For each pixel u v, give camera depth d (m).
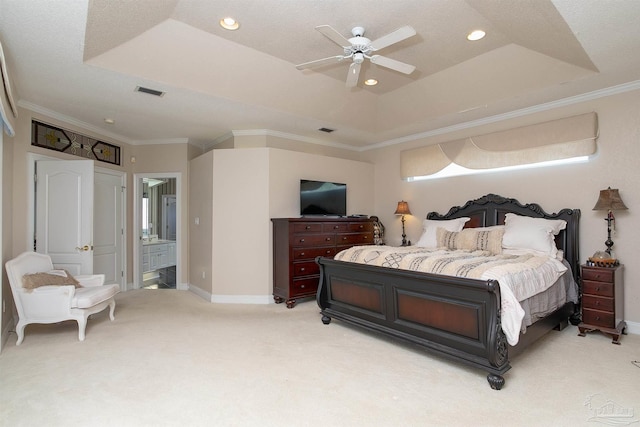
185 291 5.76
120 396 2.31
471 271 2.75
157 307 4.68
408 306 3.06
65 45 2.79
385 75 4.31
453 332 2.72
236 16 3.07
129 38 3.12
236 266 4.97
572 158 4.00
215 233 5.02
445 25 3.21
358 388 2.43
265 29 3.28
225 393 2.35
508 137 4.46
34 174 4.18
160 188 8.65
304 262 4.76
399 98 4.85
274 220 4.87
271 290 4.95
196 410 2.14
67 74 3.32
